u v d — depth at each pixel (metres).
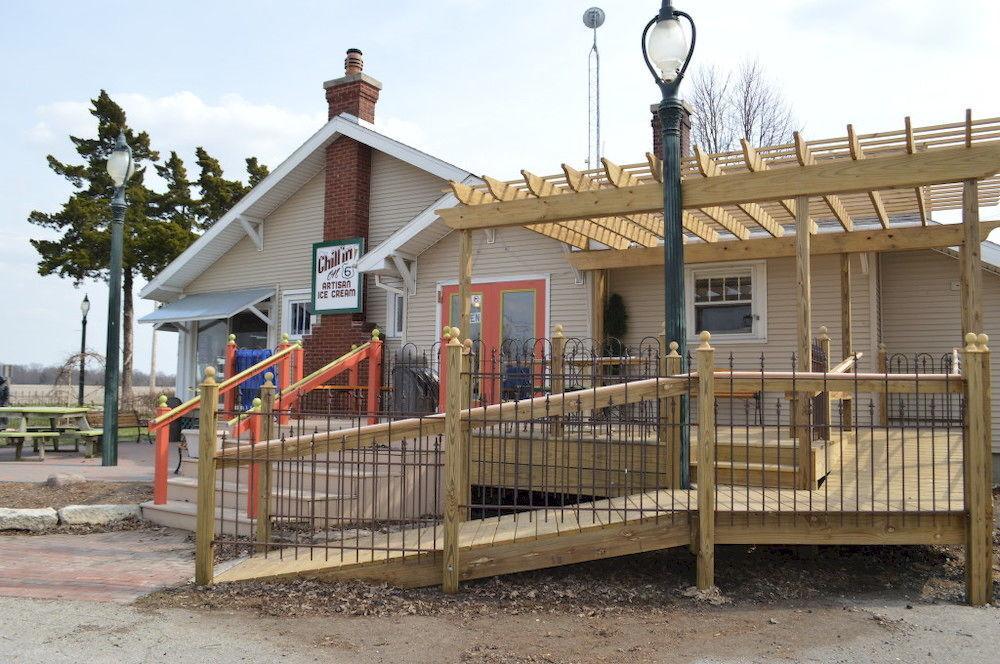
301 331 15.80
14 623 4.95
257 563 6.21
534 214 8.67
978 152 6.95
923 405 11.09
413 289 13.48
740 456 6.94
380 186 14.97
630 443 7.04
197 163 33.75
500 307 12.71
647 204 8.03
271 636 4.73
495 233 12.87
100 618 5.06
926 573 6.07
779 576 5.97
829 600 5.41
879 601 5.38
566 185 8.86
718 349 11.68
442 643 4.60
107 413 11.68
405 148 14.16
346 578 5.81
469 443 6.61
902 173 7.13
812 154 7.73
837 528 5.54
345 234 14.78
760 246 10.70
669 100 7.03
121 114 32.59
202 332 17.58
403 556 5.76
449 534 5.64
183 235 30.33
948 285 11.05
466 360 7.24
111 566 6.43
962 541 5.42
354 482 7.55
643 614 5.12
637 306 12.21
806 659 4.27
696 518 5.65
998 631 4.71
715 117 31.84
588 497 7.84
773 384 5.66
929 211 10.02
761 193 7.46
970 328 7.16
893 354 11.27
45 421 19.95
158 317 16.17
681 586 5.68
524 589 5.65
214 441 5.91
